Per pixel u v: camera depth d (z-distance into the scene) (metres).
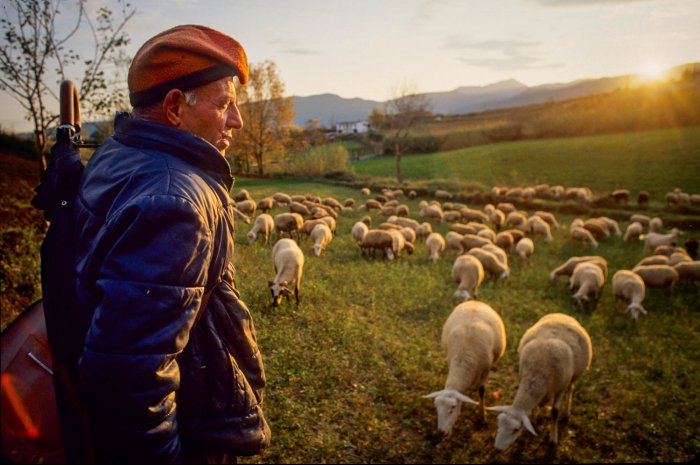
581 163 37.56
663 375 7.95
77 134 1.07
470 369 6.66
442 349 8.78
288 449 5.20
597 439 6.23
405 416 6.46
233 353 1.06
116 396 0.74
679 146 28.52
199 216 0.84
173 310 0.78
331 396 6.25
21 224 9.00
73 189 0.97
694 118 27.67
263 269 9.06
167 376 0.78
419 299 11.80
